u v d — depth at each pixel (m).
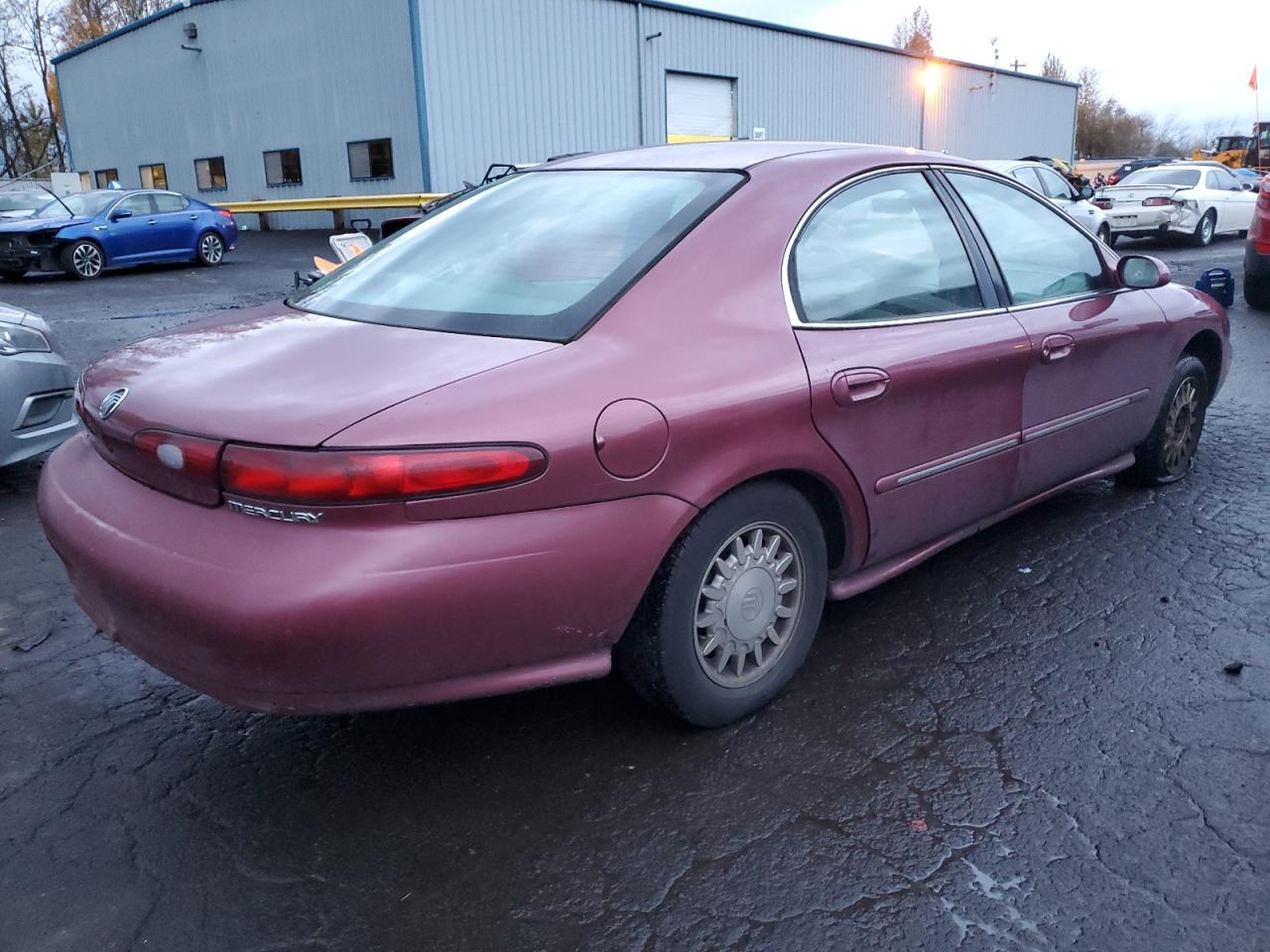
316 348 2.60
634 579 2.49
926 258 3.38
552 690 3.18
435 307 2.79
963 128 35.56
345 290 3.11
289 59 25.73
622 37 24.92
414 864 2.41
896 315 3.19
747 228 2.89
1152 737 2.88
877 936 2.16
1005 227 3.76
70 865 2.41
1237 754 2.79
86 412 2.71
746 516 2.76
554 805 2.62
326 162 25.72
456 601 2.24
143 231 16.86
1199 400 4.95
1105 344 4.00
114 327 10.80
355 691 2.27
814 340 2.90
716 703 2.85
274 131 26.95
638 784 2.69
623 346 2.54
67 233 15.75
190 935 2.19
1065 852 2.41
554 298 2.68
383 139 24.00
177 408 2.38
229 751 2.89
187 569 2.24
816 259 3.02
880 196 3.31
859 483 3.03
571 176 3.39
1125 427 4.33
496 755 2.84
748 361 2.71
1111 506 4.72
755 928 2.19
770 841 2.46
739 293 2.80
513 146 23.56
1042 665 3.29
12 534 4.65
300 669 2.19
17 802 2.65
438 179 22.56
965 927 2.18
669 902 2.27
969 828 2.50
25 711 3.11
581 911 2.25
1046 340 3.64
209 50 28.11
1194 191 18.58
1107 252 4.26
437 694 2.36
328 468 2.14
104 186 34.34
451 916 2.24
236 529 2.25
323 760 2.84
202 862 2.43
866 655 3.37
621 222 2.94
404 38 22.62
